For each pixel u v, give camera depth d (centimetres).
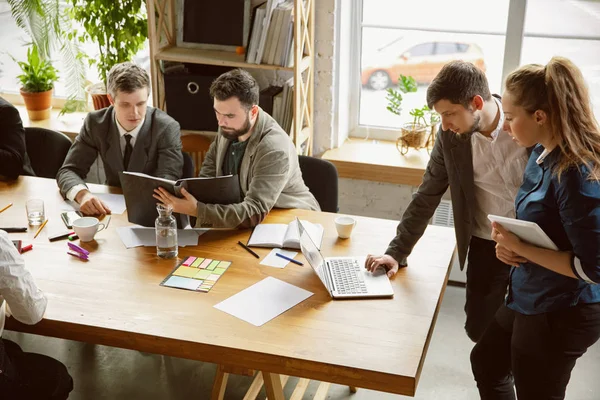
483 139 249
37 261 258
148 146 322
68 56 418
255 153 288
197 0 374
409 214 261
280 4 356
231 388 307
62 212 294
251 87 279
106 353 331
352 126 421
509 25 363
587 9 350
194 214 269
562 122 192
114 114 323
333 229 282
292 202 300
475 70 231
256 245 269
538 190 205
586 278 194
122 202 306
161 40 395
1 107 325
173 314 227
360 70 406
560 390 217
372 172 386
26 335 343
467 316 295
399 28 389
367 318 225
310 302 234
